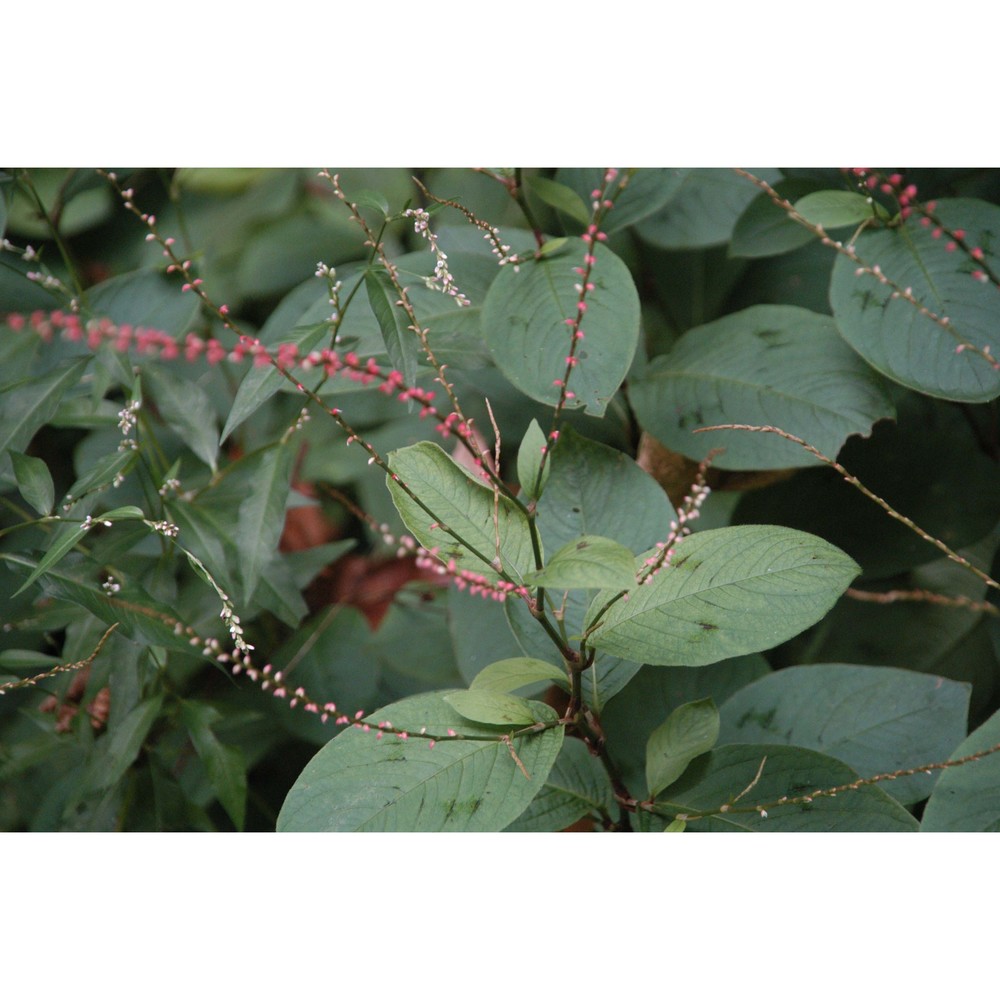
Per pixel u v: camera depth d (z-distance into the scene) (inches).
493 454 40.1
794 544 32.0
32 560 35.2
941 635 40.0
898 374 36.0
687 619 31.9
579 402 34.7
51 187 41.9
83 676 41.2
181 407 39.1
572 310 35.4
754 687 36.0
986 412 40.4
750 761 33.9
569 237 36.7
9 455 37.8
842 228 40.4
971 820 32.4
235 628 33.0
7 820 39.6
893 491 39.9
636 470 35.5
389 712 32.7
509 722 32.1
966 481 39.7
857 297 36.8
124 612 34.6
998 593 39.9
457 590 38.5
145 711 37.3
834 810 33.3
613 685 33.7
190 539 38.3
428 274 38.5
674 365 38.9
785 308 38.8
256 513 36.9
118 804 38.4
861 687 35.6
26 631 40.2
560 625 32.1
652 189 38.7
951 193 39.8
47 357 41.2
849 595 40.3
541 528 35.2
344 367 31.2
